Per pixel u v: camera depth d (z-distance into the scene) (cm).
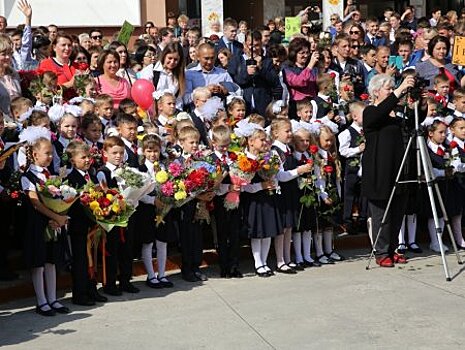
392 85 934
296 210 930
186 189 848
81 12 1791
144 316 766
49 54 1098
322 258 973
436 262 961
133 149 878
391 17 1680
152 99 991
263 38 1328
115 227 827
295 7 2330
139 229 859
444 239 1045
